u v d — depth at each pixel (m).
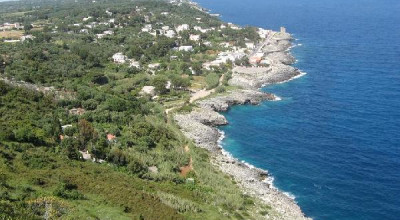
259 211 97.62
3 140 101.81
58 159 100.75
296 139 145.12
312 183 115.25
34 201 71.56
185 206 89.00
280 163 127.75
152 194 91.19
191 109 172.00
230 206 96.38
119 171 105.75
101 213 76.50
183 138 139.88
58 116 133.62
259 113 174.50
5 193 73.06
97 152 111.00
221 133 154.12
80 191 84.69
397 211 101.06
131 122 140.75
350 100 182.12
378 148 133.88
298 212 99.94
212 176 112.25
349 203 105.12
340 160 127.69
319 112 170.50
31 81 172.25
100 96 158.88
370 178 116.38
